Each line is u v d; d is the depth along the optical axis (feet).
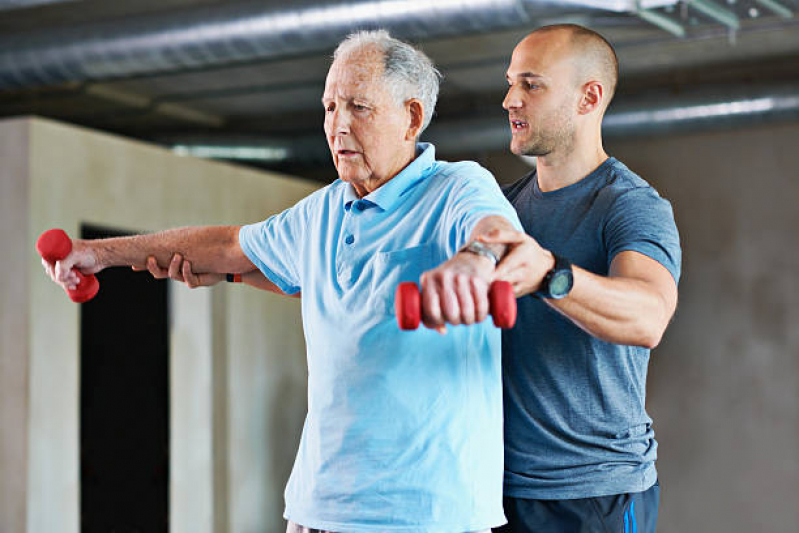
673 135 25.61
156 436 22.41
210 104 29.58
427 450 5.60
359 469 5.67
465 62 25.17
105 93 27.84
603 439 7.03
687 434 26.30
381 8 15.65
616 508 7.01
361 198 6.06
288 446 25.85
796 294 25.53
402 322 4.38
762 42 23.54
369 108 5.86
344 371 5.80
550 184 7.38
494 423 5.86
